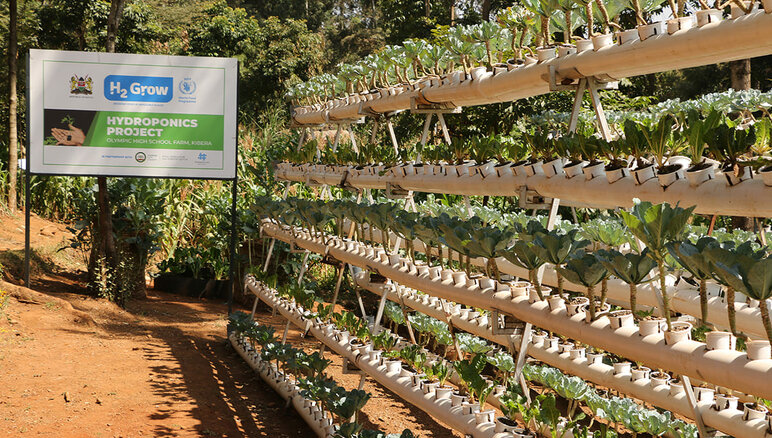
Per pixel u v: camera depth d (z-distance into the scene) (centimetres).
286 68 2608
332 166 640
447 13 1816
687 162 254
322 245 517
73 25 2466
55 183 1181
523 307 272
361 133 1450
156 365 566
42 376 502
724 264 174
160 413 453
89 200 813
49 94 720
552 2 336
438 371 337
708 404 268
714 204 228
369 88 627
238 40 2731
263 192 1007
